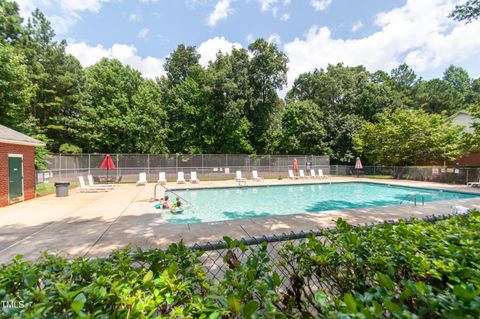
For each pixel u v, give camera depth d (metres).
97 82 21.00
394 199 12.84
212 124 23.86
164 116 23.88
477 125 15.66
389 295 1.11
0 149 8.45
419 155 19.72
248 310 0.96
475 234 1.78
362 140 23.36
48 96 19.66
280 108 29.89
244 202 12.09
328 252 1.64
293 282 1.63
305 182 17.98
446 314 0.93
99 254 4.15
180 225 5.89
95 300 1.11
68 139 21.05
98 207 8.36
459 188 13.50
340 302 1.07
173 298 1.21
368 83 27.88
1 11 17.42
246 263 1.55
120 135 22.11
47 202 9.40
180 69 29.17
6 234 5.24
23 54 17.02
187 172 20.00
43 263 1.52
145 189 13.90
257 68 25.20
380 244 1.65
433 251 1.52
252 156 21.58
